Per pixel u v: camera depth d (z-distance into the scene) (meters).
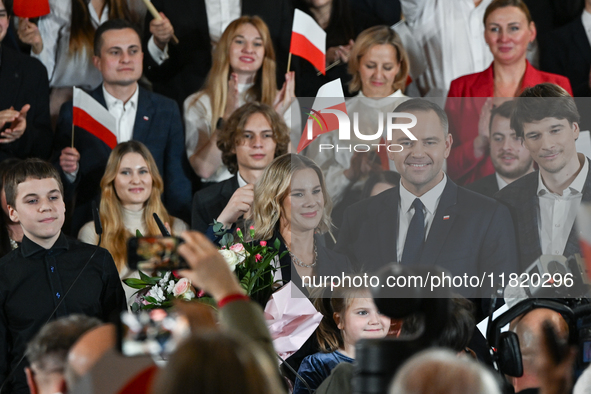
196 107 12.03
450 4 11.78
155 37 11.95
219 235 7.21
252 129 11.70
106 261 8.58
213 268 3.41
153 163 11.67
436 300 3.67
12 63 11.55
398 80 11.92
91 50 11.80
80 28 11.78
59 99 11.74
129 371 3.53
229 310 3.28
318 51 11.90
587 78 11.66
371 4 11.88
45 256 8.38
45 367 4.07
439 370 2.54
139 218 11.55
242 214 11.46
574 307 6.06
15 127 11.42
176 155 11.88
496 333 6.17
